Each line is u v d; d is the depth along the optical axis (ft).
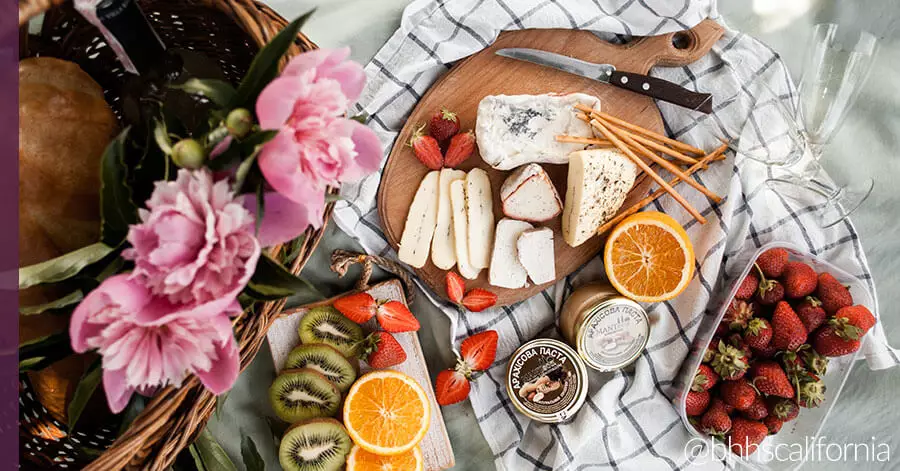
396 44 5.05
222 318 2.37
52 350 3.09
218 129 2.46
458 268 5.21
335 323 5.25
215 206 2.28
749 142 5.22
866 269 5.41
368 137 2.78
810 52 5.02
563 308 5.46
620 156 4.99
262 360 5.30
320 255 5.33
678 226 5.01
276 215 2.53
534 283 5.27
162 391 2.91
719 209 5.29
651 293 5.16
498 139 5.01
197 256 2.28
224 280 2.28
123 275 2.27
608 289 5.27
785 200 5.49
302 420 5.14
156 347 2.39
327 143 2.43
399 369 5.30
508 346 5.51
